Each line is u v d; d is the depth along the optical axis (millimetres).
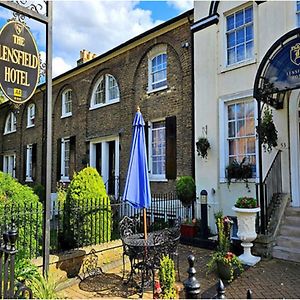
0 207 4824
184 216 9805
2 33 4438
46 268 4773
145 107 12680
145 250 5262
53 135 18609
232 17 9516
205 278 5707
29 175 20750
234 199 8914
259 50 8695
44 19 4992
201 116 9891
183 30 11195
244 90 8914
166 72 11945
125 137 13570
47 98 5059
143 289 5020
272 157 8266
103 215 6414
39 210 5258
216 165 9367
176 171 11039
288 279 5602
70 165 17016
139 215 8484
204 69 9945
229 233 6992
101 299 4734
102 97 15344
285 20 8250
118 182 13727
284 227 7242
